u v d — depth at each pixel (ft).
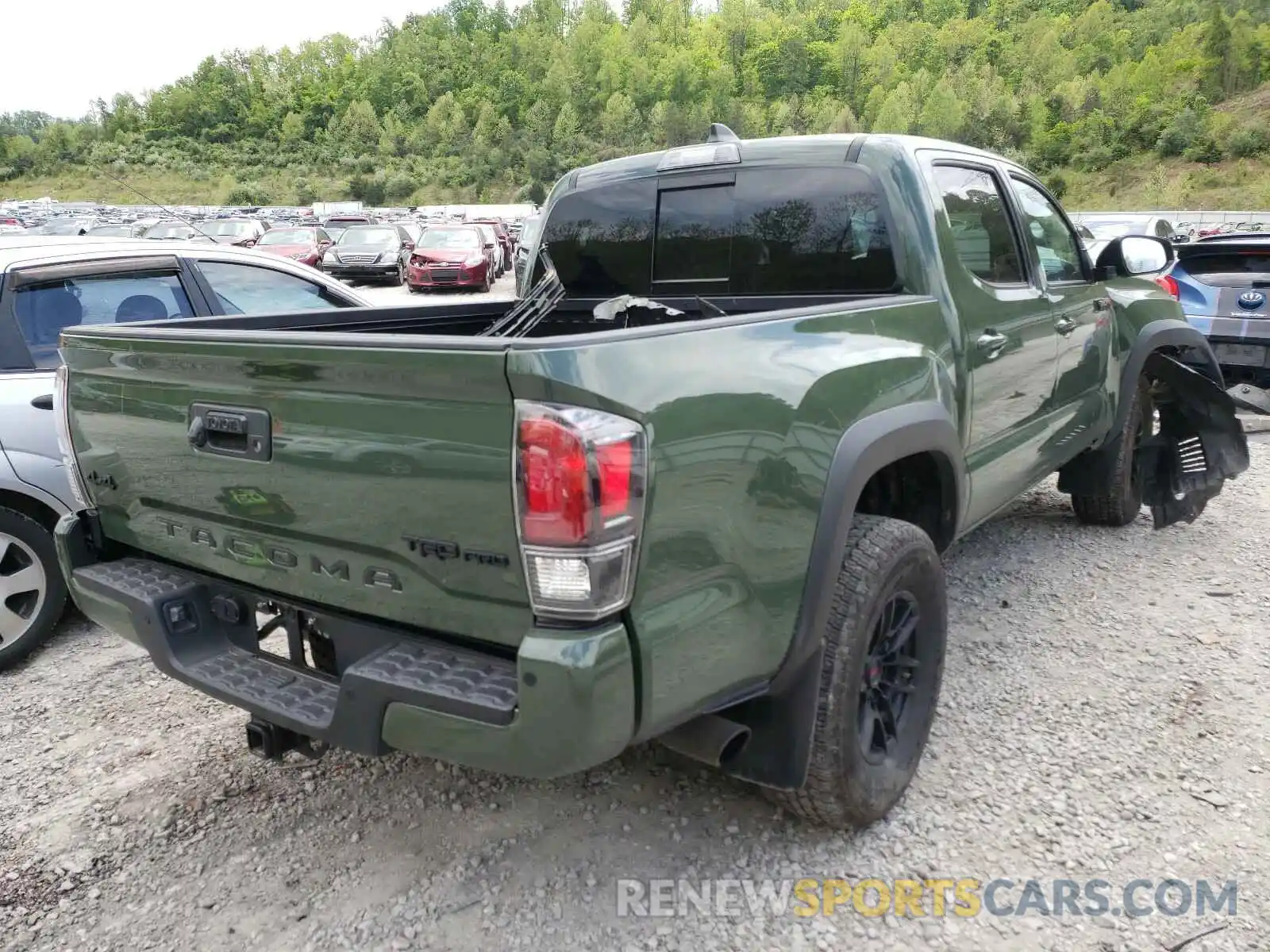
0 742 11.02
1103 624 13.06
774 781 7.96
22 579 13.07
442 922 7.83
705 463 6.58
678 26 635.66
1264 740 10.10
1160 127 377.09
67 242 14.61
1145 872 8.21
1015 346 11.53
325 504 7.00
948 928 7.63
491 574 6.26
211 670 8.17
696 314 11.84
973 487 11.01
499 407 5.90
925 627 9.29
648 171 11.98
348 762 10.36
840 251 10.60
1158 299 16.37
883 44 568.41
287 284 16.83
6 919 8.07
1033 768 9.73
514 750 6.09
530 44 578.66
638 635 6.21
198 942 7.72
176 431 7.97
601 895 8.09
